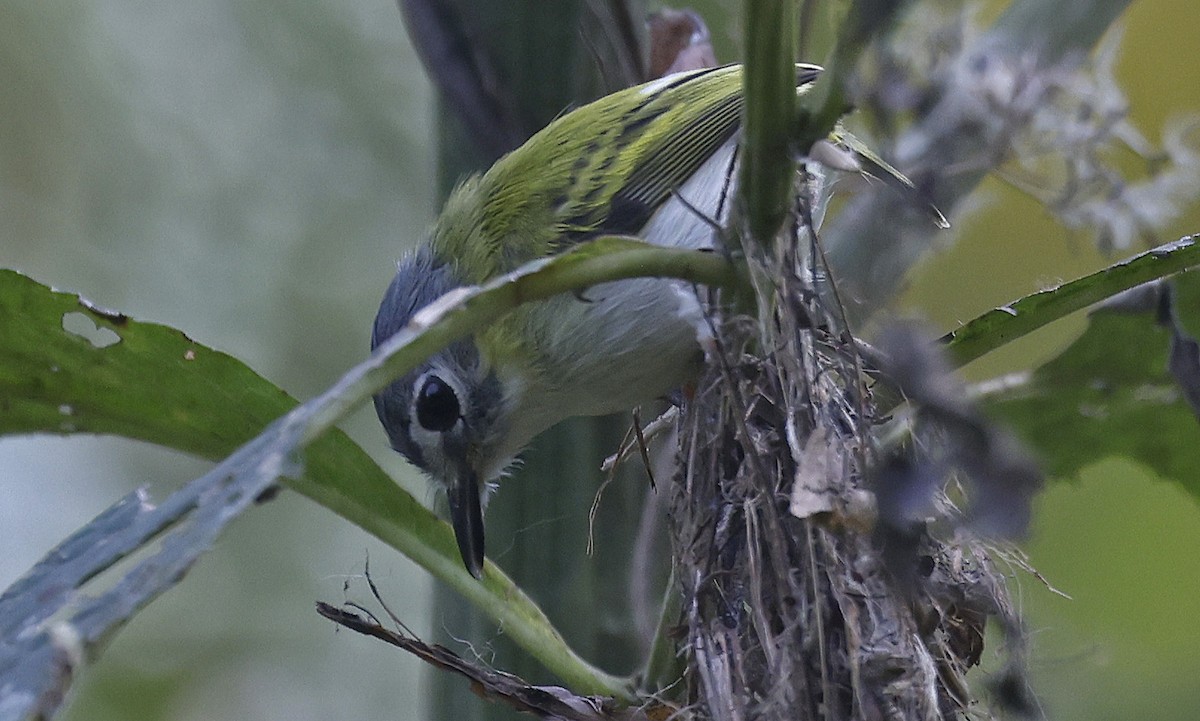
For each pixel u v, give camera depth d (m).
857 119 7.41
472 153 8.48
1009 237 9.70
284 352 13.02
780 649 5.16
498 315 4.32
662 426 6.93
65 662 3.43
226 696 12.52
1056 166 7.69
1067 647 7.95
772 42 4.60
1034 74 7.41
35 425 5.39
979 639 5.51
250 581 12.81
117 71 13.49
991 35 7.60
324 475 5.24
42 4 13.30
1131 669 8.65
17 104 13.23
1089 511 9.17
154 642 12.58
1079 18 7.54
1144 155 7.65
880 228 7.04
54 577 3.88
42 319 5.05
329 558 13.00
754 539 5.30
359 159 13.47
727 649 5.32
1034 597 7.07
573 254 4.49
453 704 7.09
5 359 5.16
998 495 4.73
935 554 5.40
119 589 3.57
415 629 12.73
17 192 13.20
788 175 4.89
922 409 4.92
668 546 7.25
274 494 3.92
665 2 9.27
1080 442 6.63
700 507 5.59
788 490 5.32
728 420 5.57
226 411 5.35
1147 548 9.01
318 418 3.86
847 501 4.82
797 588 5.19
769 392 5.37
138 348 5.16
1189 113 10.12
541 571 7.31
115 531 4.07
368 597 12.81
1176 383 6.28
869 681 4.98
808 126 4.78
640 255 4.70
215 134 13.45
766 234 5.02
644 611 7.05
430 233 8.67
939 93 7.39
